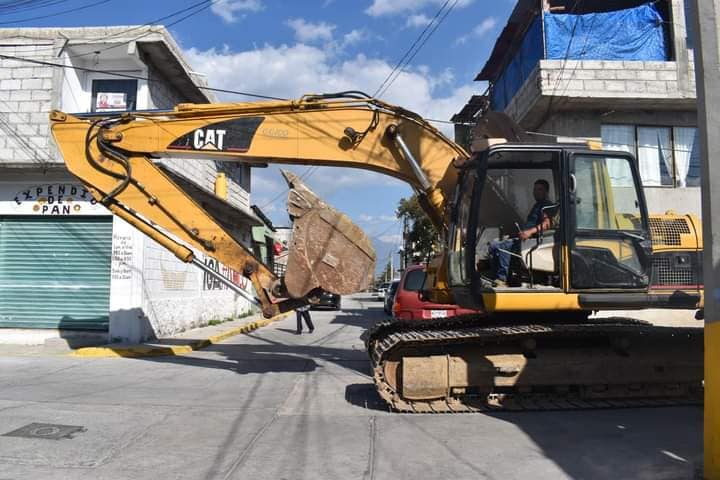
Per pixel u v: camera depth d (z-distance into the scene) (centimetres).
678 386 705
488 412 657
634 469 470
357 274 775
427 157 816
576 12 1466
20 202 1359
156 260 1451
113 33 1327
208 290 1895
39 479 453
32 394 767
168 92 1538
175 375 927
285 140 820
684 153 1352
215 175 1914
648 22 1349
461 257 700
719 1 450
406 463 489
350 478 457
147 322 1377
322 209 777
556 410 662
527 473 464
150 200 832
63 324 1348
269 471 473
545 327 675
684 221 722
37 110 1312
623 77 1288
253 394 771
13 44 1327
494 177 725
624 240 668
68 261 1360
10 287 1362
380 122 822
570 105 1325
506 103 1734
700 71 451
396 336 690
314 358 1127
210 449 530
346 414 659
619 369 690
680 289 696
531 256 672
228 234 830
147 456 511
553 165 686
